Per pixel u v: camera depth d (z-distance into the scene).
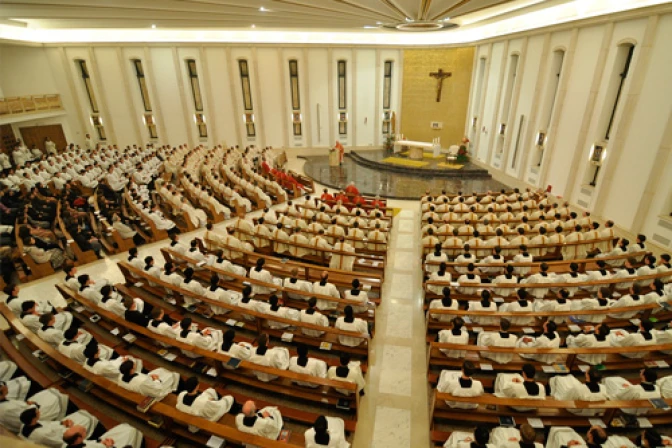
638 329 7.22
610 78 12.70
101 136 25.20
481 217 13.37
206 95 24.06
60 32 22.34
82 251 10.67
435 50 23.81
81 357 5.93
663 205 11.03
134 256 8.96
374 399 6.41
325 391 5.84
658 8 10.65
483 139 21.80
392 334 8.03
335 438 4.57
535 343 6.27
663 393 5.45
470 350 5.95
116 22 16.67
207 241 10.62
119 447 4.61
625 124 12.14
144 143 25.19
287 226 11.92
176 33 22.70
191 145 25.23
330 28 21.45
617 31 12.36
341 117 25.80
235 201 14.45
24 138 22.50
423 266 10.08
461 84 23.72
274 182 16.72
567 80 14.82
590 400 5.22
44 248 10.29
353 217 12.55
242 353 5.91
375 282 9.04
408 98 25.36
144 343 6.90
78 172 18.28
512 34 18.09
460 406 5.49
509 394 5.27
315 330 6.90
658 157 10.99
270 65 23.94
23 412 4.57
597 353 5.87
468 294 8.36
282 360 5.89
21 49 22.14
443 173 20.92
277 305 7.04
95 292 7.57
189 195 15.83
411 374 6.95
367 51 24.25
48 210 12.69
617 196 12.64
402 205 16.50
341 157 23.77
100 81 23.62
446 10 13.31
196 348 5.95
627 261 9.03
